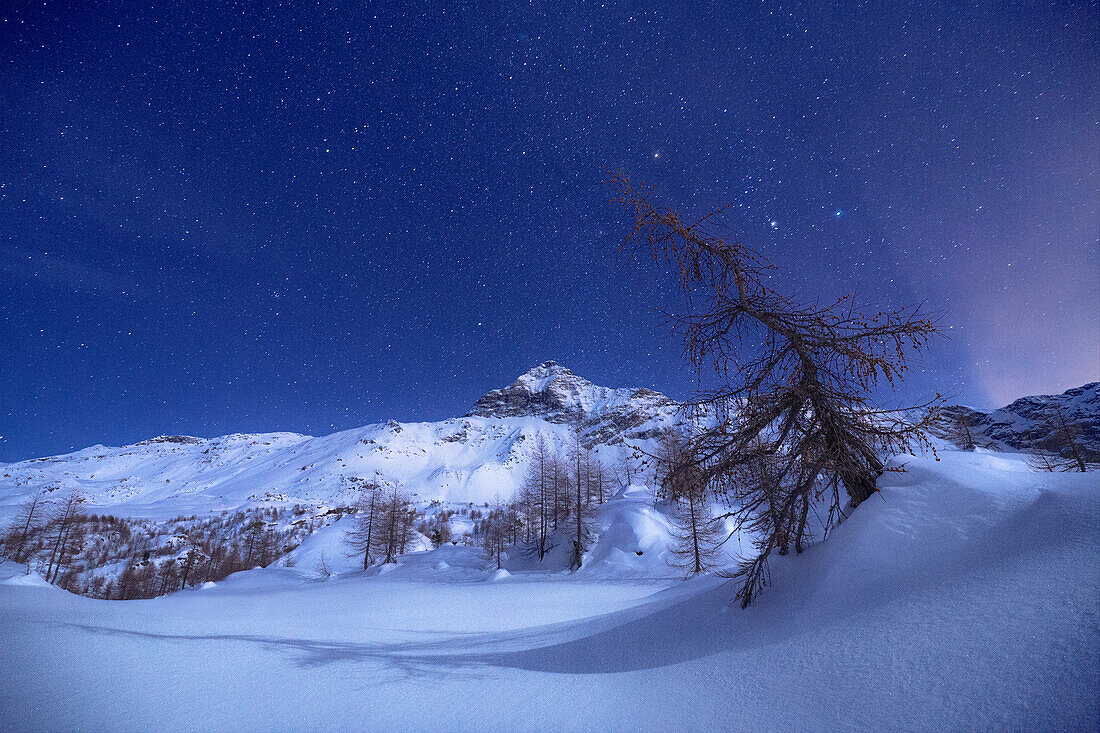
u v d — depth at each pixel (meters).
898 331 6.09
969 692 3.31
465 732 4.58
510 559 62.59
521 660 7.52
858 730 3.40
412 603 24.86
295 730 4.80
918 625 4.38
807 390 6.34
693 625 7.12
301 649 9.39
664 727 4.19
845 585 5.81
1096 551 4.10
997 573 4.53
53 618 13.77
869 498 6.98
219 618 17.22
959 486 6.20
